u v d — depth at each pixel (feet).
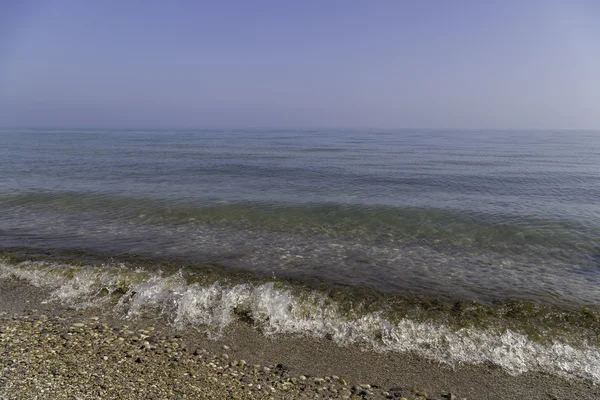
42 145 164.35
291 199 53.06
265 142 216.13
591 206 50.11
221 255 31.86
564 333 21.08
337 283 26.71
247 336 20.99
